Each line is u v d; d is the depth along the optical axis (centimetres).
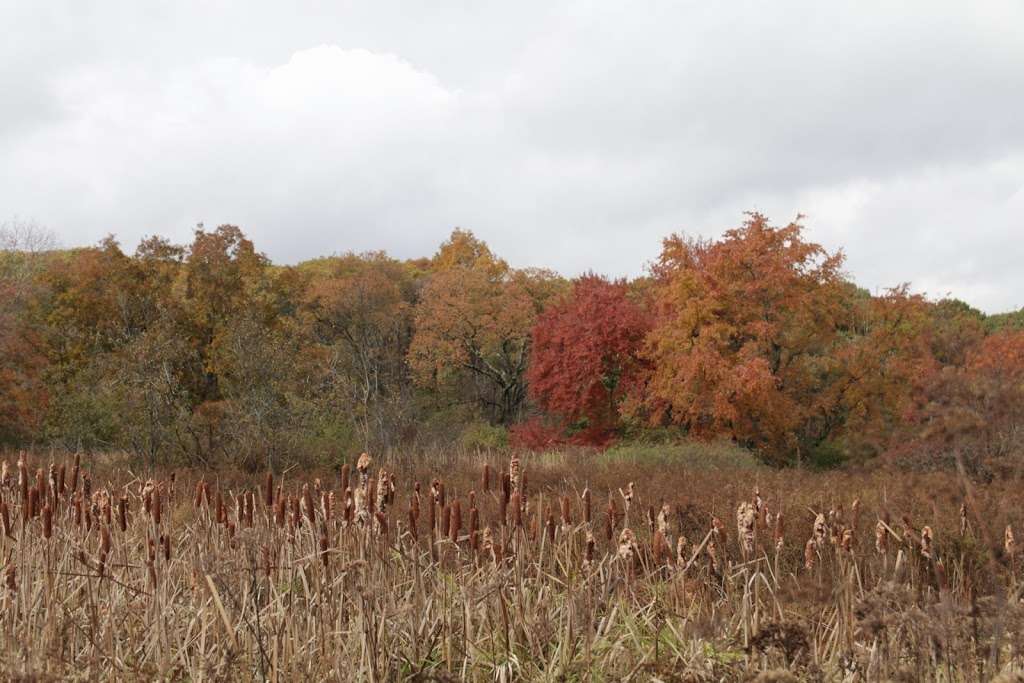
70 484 595
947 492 562
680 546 503
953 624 395
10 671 407
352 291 3944
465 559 542
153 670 429
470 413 3488
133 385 2033
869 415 2417
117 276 3238
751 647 397
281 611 430
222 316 3136
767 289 2617
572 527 561
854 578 486
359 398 2709
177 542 617
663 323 2691
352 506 493
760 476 1373
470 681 463
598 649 478
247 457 1939
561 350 2906
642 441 2653
